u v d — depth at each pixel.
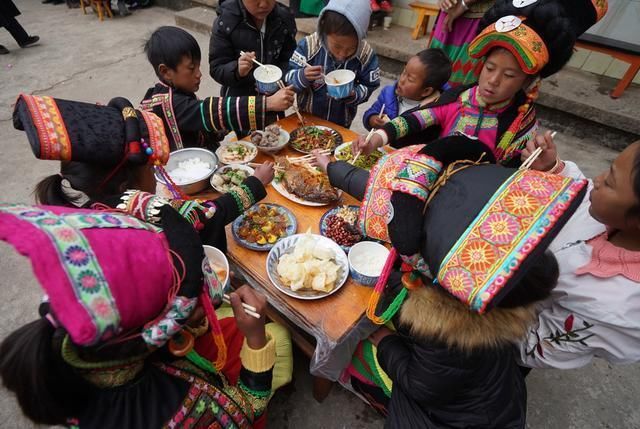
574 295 1.07
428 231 0.72
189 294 0.72
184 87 1.93
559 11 1.26
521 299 0.86
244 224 1.54
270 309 1.77
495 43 1.38
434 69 2.08
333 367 1.42
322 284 1.26
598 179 0.96
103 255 0.58
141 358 0.80
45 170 3.24
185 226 0.81
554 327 1.15
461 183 0.74
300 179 1.68
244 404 1.05
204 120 1.77
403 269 0.98
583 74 4.10
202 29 5.69
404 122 1.72
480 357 0.97
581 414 1.90
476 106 1.64
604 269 1.02
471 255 0.64
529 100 1.55
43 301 0.75
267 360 1.08
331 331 1.20
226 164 1.89
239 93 2.78
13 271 2.43
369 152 1.70
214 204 1.36
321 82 2.34
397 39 4.75
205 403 0.93
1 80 4.46
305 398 1.89
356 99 2.33
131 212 0.94
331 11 1.98
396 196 0.76
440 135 1.91
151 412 0.85
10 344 0.68
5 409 1.79
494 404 1.07
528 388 1.99
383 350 1.26
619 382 2.02
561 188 0.67
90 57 5.04
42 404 0.71
